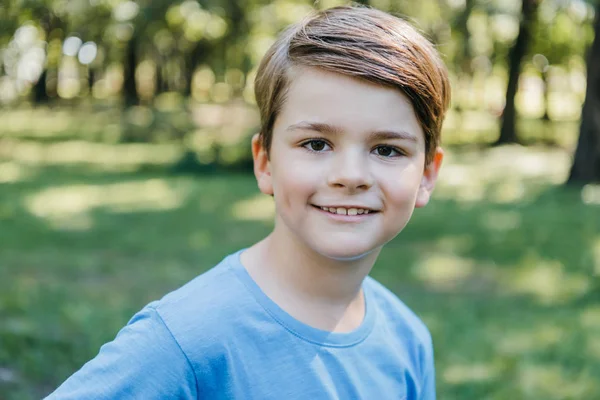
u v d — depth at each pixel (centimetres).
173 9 1385
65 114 2548
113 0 1355
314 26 125
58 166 1389
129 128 1934
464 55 1931
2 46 1381
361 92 117
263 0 1455
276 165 125
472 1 1775
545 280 620
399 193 120
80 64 1852
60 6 1312
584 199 1116
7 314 461
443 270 646
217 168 1378
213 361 117
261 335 122
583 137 1254
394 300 152
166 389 114
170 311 120
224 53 1758
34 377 365
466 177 1386
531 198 1120
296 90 120
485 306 536
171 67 3388
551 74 2906
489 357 423
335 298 130
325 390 124
